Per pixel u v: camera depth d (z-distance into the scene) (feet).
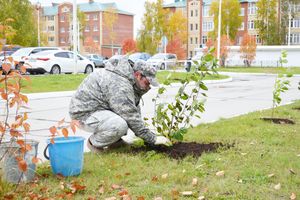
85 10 302.45
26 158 14.80
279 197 13.79
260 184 14.97
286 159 18.04
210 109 39.91
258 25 231.30
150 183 15.21
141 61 19.11
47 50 88.28
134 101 19.13
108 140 18.90
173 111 19.84
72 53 88.69
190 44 296.10
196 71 20.17
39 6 167.43
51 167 16.51
